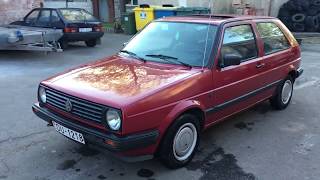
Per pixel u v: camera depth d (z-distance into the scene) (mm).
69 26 13195
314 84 8742
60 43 13391
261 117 6324
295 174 4422
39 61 11062
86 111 3977
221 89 4855
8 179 4129
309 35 17531
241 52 5305
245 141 5324
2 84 8180
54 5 19984
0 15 15242
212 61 4727
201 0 18703
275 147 5156
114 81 4266
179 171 4406
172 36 5199
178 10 16641
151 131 3963
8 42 10750
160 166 4492
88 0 21578
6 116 6062
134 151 3902
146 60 4973
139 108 3818
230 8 19609
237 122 6055
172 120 4133
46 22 13570
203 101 4582
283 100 6727
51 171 4328
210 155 4844
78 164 4504
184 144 4434
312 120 6250
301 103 7191
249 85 5457
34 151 4805
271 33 6168
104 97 3887
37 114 4633
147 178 4234
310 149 5121
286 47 6547
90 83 4254
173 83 4219
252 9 18969
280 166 4613
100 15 22406
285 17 18812
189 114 4398
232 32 5191
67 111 4188
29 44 11242
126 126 3746
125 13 18266
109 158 4656
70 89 4164
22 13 15914
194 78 4449
